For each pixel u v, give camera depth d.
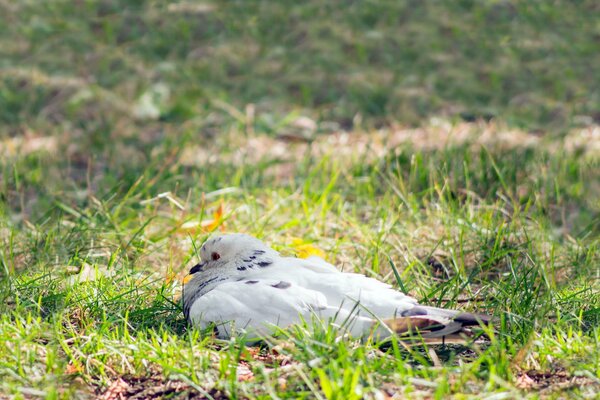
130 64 21.05
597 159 14.55
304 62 21.58
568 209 12.56
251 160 15.42
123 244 10.70
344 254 10.59
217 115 18.38
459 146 15.24
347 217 11.66
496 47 22.67
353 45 22.58
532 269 9.32
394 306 7.73
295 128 17.62
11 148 16.22
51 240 10.66
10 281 9.04
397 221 11.13
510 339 7.68
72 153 16.00
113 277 9.28
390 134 17.17
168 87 19.64
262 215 11.91
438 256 10.70
